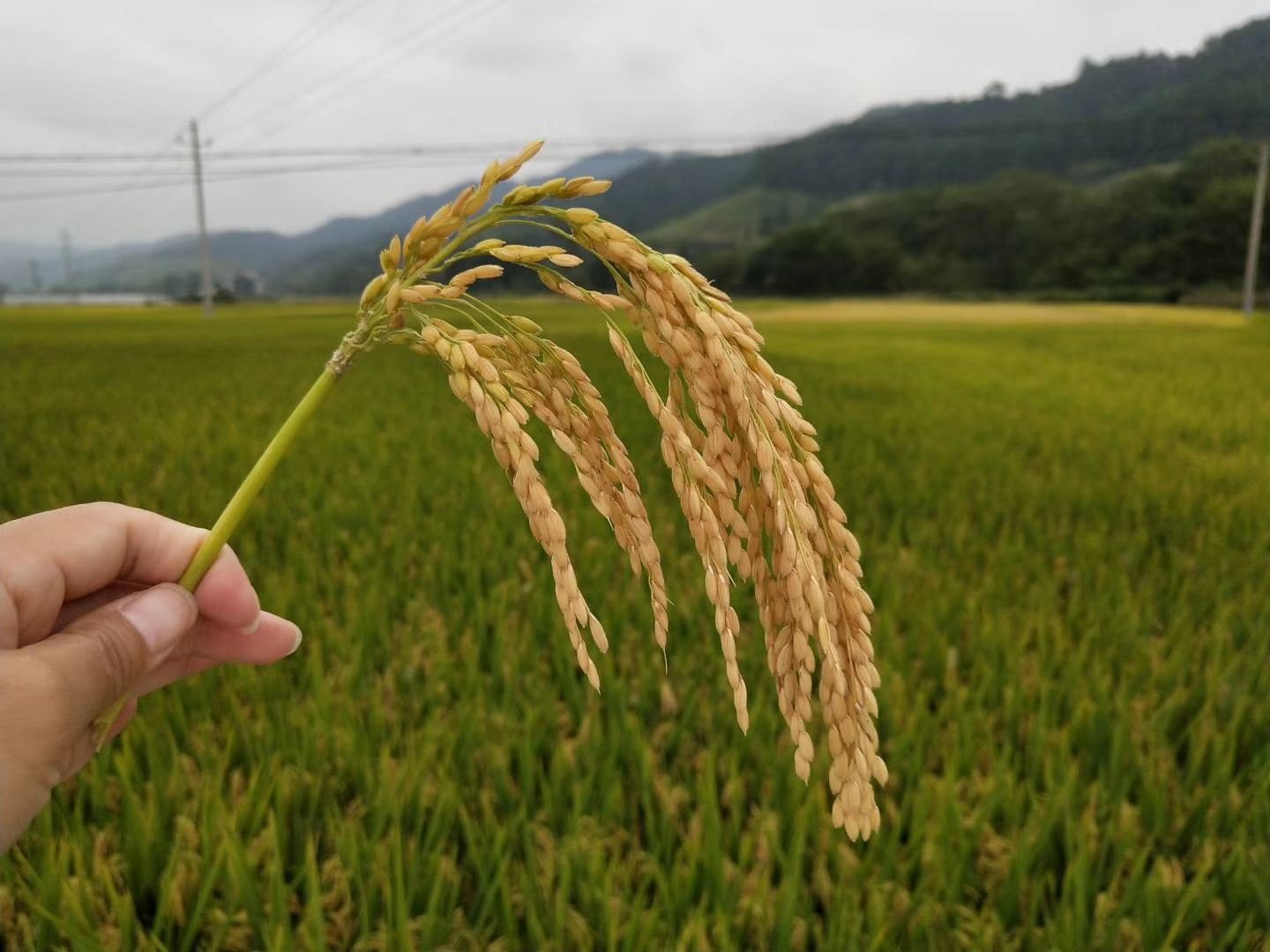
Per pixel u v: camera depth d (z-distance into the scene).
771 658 1.09
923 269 102.19
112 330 41.78
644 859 2.74
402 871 2.63
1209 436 10.68
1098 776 3.14
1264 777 3.00
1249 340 30.16
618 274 1.04
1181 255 86.56
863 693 1.07
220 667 3.82
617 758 3.33
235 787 2.94
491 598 4.64
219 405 12.84
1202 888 2.58
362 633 4.20
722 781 3.22
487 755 3.23
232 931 2.38
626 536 1.04
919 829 2.78
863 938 2.42
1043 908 2.57
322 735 3.25
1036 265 99.56
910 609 4.61
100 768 3.00
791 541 0.96
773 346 28.41
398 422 11.26
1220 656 4.00
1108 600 4.81
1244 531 6.27
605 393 13.26
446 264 1.04
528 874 2.60
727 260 110.12
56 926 2.33
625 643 4.18
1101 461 8.86
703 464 0.93
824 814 2.84
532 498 0.94
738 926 2.47
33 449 8.94
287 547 5.54
